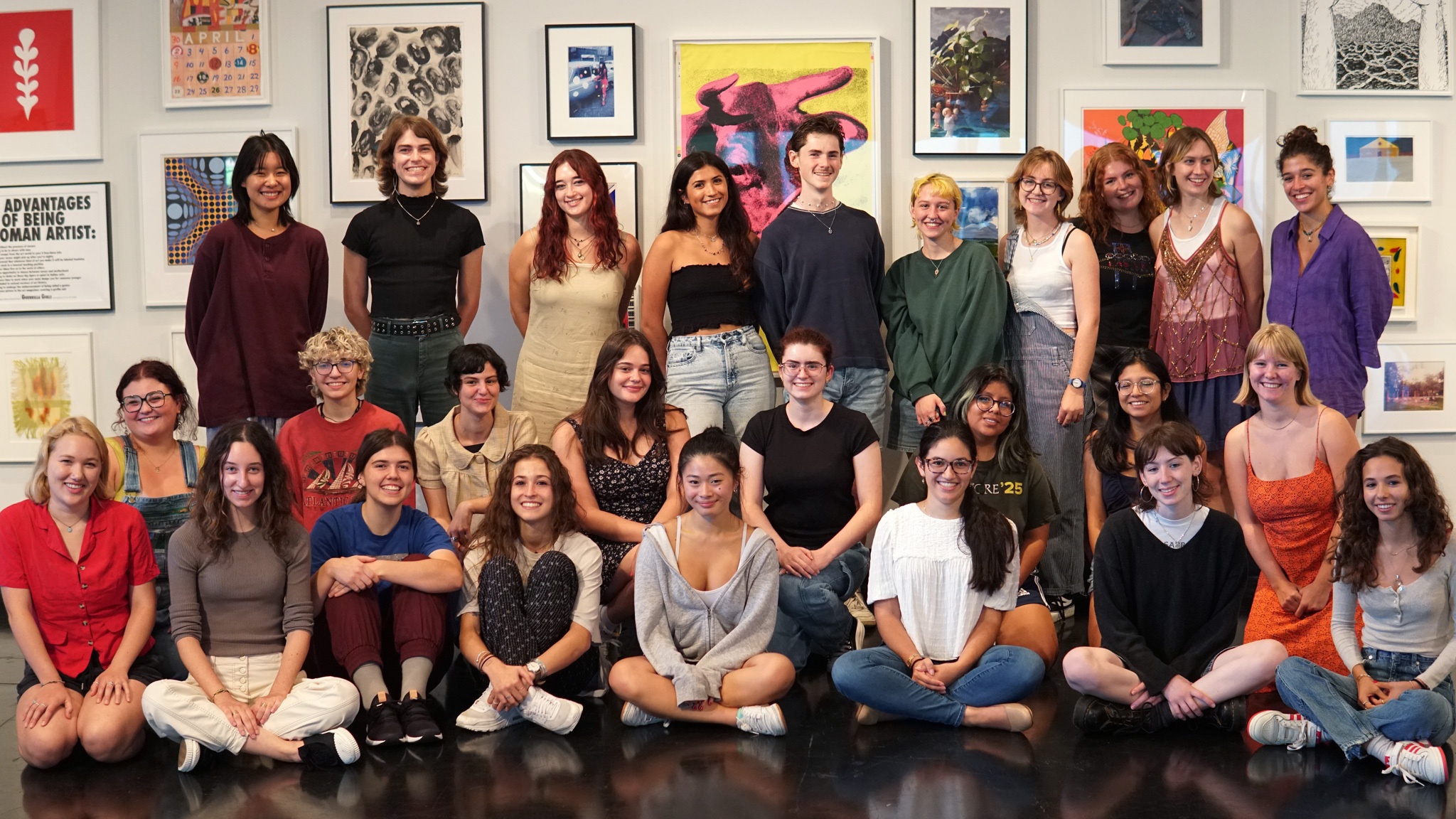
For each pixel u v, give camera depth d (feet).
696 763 8.44
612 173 13.67
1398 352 13.93
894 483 13.85
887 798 7.73
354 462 10.82
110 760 8.57
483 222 13.79
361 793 7.95
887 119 13.67
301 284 12.07
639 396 10.85
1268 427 9.92
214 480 9.05
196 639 8.93
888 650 9.50
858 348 12.01
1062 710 9.59
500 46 13.66
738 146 13.66
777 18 13.64
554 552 9.55
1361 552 8.68
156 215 13.87
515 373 13.67
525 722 9.44
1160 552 9.26
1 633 12.36
